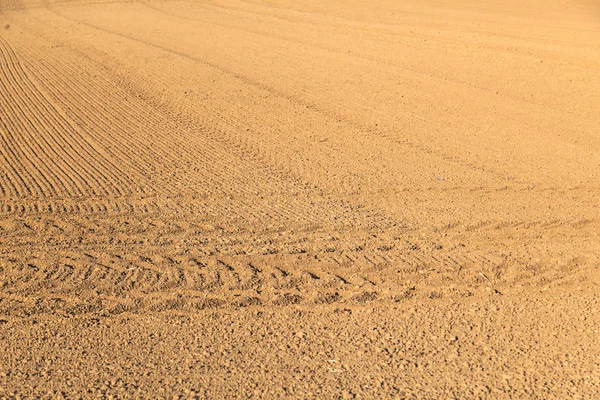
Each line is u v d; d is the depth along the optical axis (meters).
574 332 6.61
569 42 23.02
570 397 5.56
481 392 5.66
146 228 8.99
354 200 10.04
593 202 9.98
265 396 5.66
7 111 15.63
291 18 29.83
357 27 27.03
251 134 13.63
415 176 11.12
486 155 12.30
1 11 33.50
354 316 6.98
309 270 7.86
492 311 7.05
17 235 8.80
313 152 12.44
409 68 19.77
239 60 20.97
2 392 5.74
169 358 6.26
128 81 18.34
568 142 13.15
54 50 22.86
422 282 7.62
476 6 32.31
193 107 15.76
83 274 7.77
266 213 9.48
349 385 5.80
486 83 17.95
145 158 12.14
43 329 6.79
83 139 13.42
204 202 9.94
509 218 9.33
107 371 6.06
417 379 5.87
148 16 31.09
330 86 17.66
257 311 7.07
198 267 7.91
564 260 8.11
